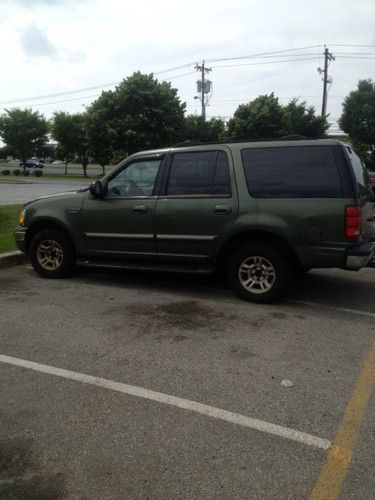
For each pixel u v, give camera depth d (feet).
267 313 17.71
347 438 9.85
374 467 8.94
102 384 12.16
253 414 10.75
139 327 16.21
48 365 13.25
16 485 8.50
